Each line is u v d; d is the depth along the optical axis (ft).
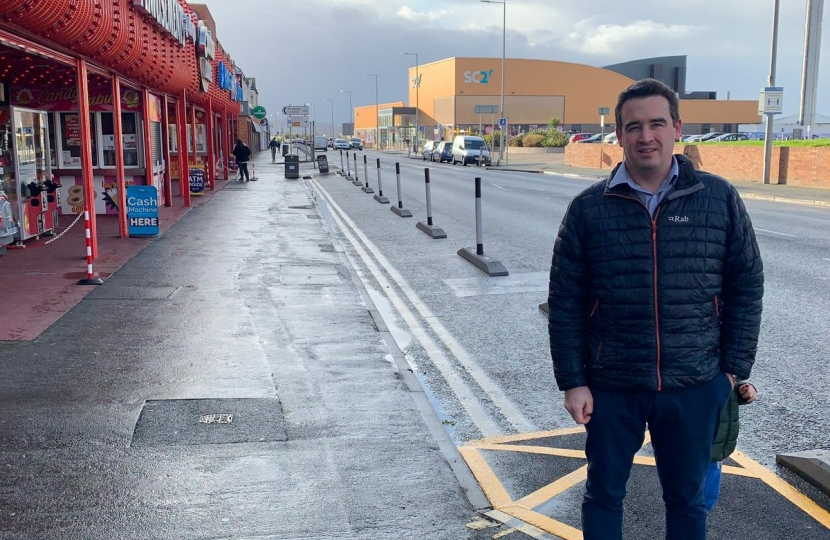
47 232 46.83
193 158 92.27
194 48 70.74
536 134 220.64
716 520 13.34
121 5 38.58
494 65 297.12
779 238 46.85
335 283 34.37
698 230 9.55
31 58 39.37
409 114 349.20
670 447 10.05
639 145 9.46
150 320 26.94
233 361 22.47
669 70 397.19
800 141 103.45
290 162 112.37
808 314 28.02
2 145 41.09
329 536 12.85
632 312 9.62
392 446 16.61
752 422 18.28
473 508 13.94
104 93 55.72
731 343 9.85
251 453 16.10
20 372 20.98
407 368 22.31
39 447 16.16
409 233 53.36
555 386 21.45
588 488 10.46
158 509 13.66
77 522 13.14
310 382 20.76
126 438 16.71
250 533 12.90
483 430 18.17
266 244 45.91
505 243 47.52
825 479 14.16
